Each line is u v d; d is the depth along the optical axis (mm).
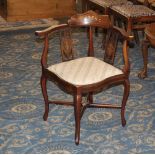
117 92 3191
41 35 2451
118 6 3986
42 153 2375
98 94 3158
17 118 2779
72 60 2660
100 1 4160
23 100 3057
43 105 2975
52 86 3307
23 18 5375
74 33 4676
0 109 2910
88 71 2469
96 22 2598
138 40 4238
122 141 2494
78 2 5613
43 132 2600
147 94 3158
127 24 3744
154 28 3283
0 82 3375
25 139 2518
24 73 3572
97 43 4359
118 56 3941
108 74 2447
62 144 2467
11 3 5219
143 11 3805
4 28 4969
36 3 5355
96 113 2855
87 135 2562
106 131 2611
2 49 4172
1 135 2557
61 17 5566
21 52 4094
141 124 2695
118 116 2811
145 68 3428
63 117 2797
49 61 3826
